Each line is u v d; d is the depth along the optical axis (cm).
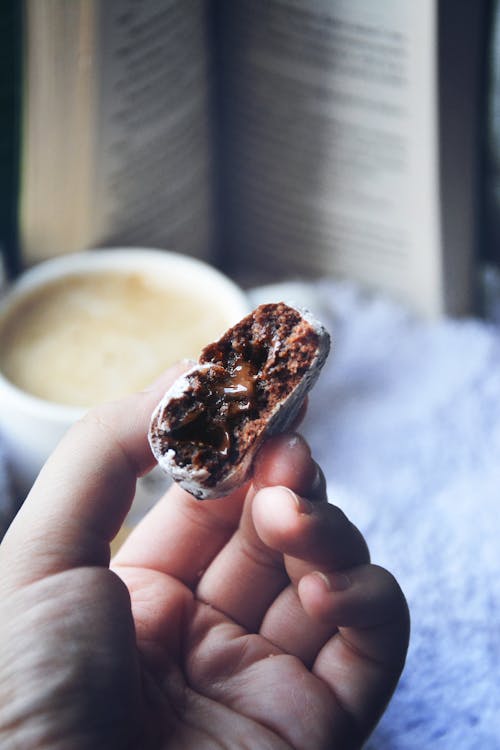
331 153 45
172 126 44
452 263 46
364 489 43
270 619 33
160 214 47
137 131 43
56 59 40
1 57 40
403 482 43
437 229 44
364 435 44
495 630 39
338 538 31
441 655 38
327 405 45
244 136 47
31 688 28
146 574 34
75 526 31
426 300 47
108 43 40
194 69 44
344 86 43
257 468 31
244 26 44
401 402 45
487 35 41
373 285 48
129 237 46
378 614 31
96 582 30
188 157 46
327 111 44
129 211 45
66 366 41
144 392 33
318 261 49
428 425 44
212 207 49
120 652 29
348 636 32
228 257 51
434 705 37
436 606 40
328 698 32
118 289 44
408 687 38
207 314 43
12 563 30
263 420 30
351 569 32
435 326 47
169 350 41
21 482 41
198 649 33
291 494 31
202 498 30
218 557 35
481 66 42
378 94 42
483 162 45
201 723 31
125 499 32
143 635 33
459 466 43
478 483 43
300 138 45
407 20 40
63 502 31
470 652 38
